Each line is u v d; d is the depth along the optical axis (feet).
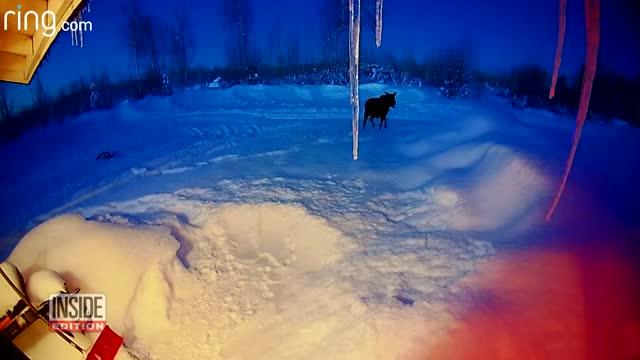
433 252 17.35
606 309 12.85
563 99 46.55
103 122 47.75
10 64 11.76
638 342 11.67
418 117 47.91
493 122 30.12
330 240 19.16
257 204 21.56
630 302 12.99
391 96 39.93
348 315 14.64
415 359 12.25
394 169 27.27
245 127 43.21
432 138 31.65
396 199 23.09
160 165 31.71
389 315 13.87
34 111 45.03
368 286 15.85
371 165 28.27
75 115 49.16
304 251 19.30
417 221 20.54
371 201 22.71
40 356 12.46
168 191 25.43
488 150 25.07
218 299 16.74
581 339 11.98
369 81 64.54
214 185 25.67
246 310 16.19
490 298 14.01
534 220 18.25
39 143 40.40
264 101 58.29
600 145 25.77
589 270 14.62
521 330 12.53
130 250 16.46
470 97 56.70
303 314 15.51
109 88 53.52
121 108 52.42
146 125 46.34
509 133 27.48
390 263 17.10
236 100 58.59
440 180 23.44
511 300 13.74
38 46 11.47
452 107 52.70
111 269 15.76
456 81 58.03
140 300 15.84
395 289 15.39
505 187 20.88
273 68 66.44
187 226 20.61
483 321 13.01
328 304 15.51
